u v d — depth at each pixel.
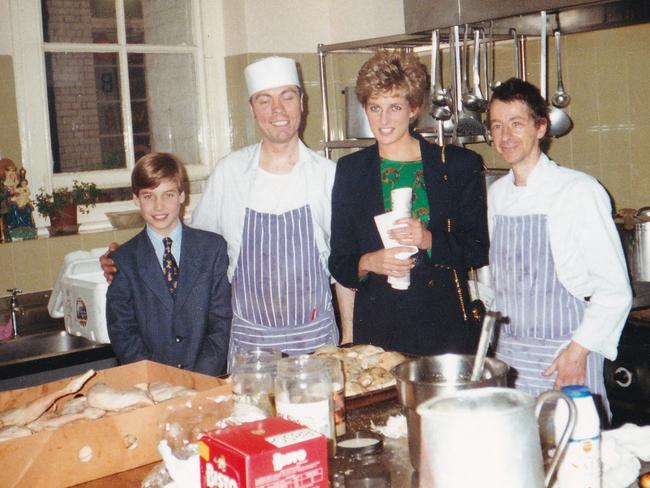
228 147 3.82
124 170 3.65
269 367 1.53
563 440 1.08
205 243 2.35
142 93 3.69
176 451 1.24
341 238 2.25
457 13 2.72
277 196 2.38
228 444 1.06
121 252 2.32
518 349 2.12
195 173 3.78
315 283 2.37
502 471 0.98
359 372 1.71
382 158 2.23
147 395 1.48
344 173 2.26
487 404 1.04
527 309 2.10
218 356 2.31
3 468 1.25
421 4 2.84
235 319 2.44
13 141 3.31
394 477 1.26
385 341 2.20
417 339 2.16
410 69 2.09
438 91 2.83
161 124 3.75
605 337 1.99
